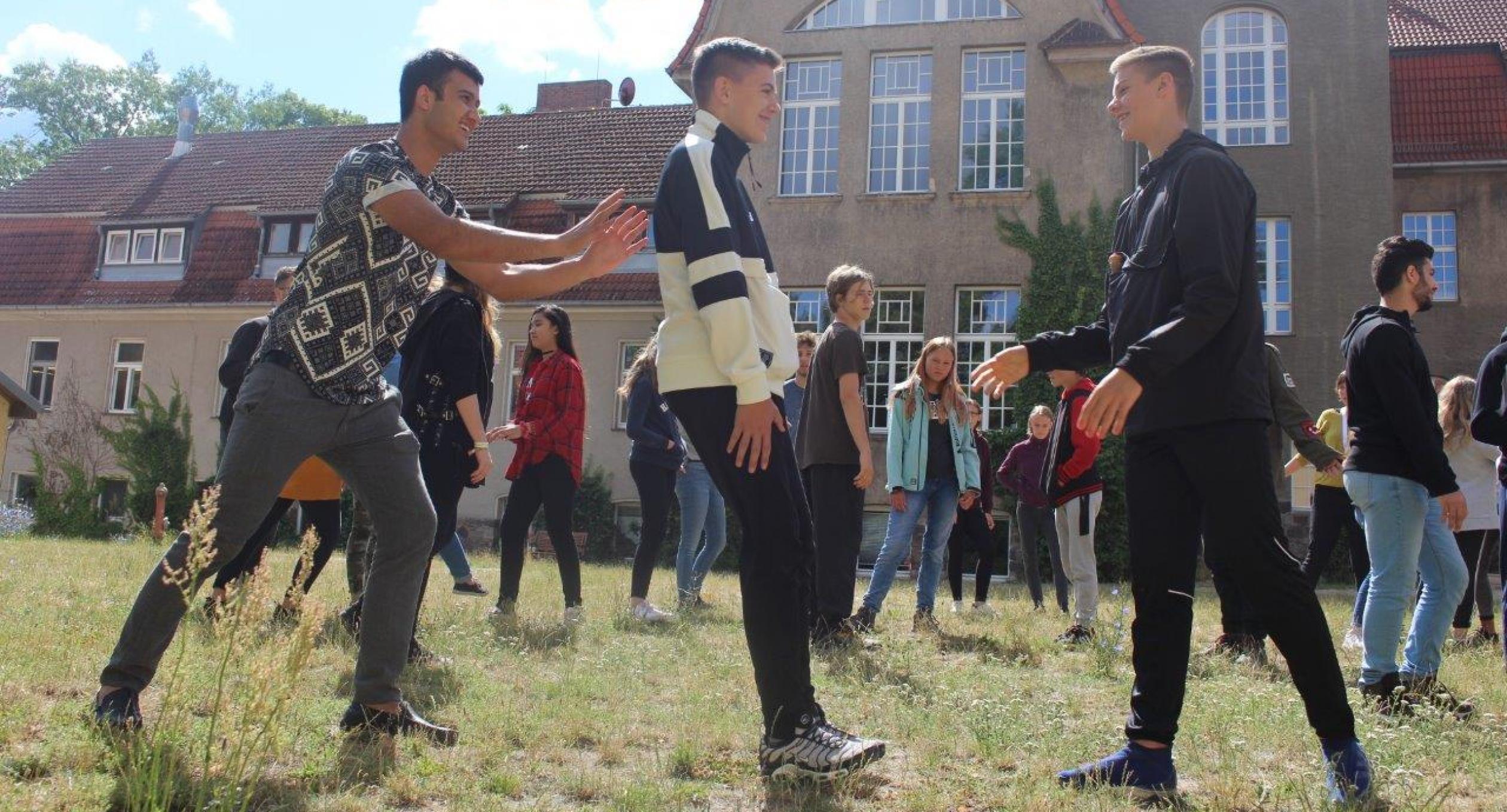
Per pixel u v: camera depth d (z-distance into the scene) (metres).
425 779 3.23
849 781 3.29
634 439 7.62
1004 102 21.98
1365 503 4.96
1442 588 5.10
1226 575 3.53
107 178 31.94
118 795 2.75
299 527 23.09
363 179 3.44
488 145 29.05
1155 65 3.61
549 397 7.13
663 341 3.50
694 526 8.54
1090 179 21.16
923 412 7.44
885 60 22.62
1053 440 7.38
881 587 7.26
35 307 28.25
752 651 3.41
